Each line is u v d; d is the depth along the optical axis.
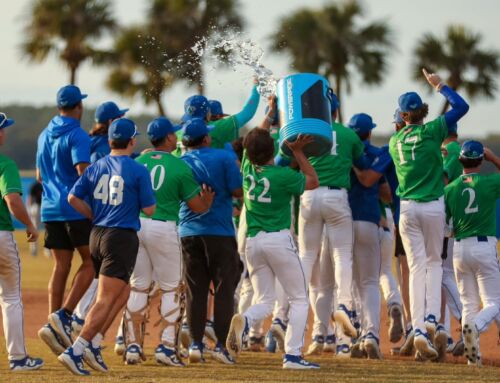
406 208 22.97
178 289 21.70
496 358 25.41
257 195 21.48
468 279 23.38
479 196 22.97
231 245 22.16
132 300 21.80
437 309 22.94
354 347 24.78
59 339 21.80
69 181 22.64
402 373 20.80
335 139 23.70
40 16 97.69
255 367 21.61
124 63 89.50
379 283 25.20
